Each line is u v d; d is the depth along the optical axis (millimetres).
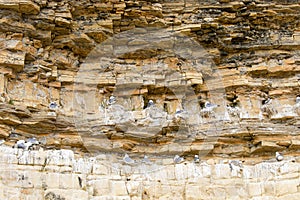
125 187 14844
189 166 15531
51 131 15383
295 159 15797
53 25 15836
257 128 16188
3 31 15375
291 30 17203
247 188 15273
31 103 15297
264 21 17062
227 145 16250
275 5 16875
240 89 16875
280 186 15023
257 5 16828
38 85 15742
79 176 14453
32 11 15516
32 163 14039
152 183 15188
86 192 14297
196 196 15039
